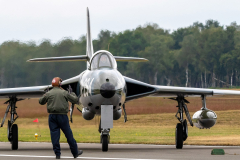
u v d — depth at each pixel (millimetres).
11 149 49250
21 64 165625
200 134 78875
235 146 52969
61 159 33406
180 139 49125
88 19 69562
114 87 40312
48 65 164000
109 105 41344
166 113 133625
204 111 54625
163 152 42062
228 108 149250
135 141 63531
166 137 73562
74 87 49094
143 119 119375
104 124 41031
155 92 50688
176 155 38406
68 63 165250
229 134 78125
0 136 76938
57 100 32656
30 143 59719
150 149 47250
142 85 49906
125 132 86688
